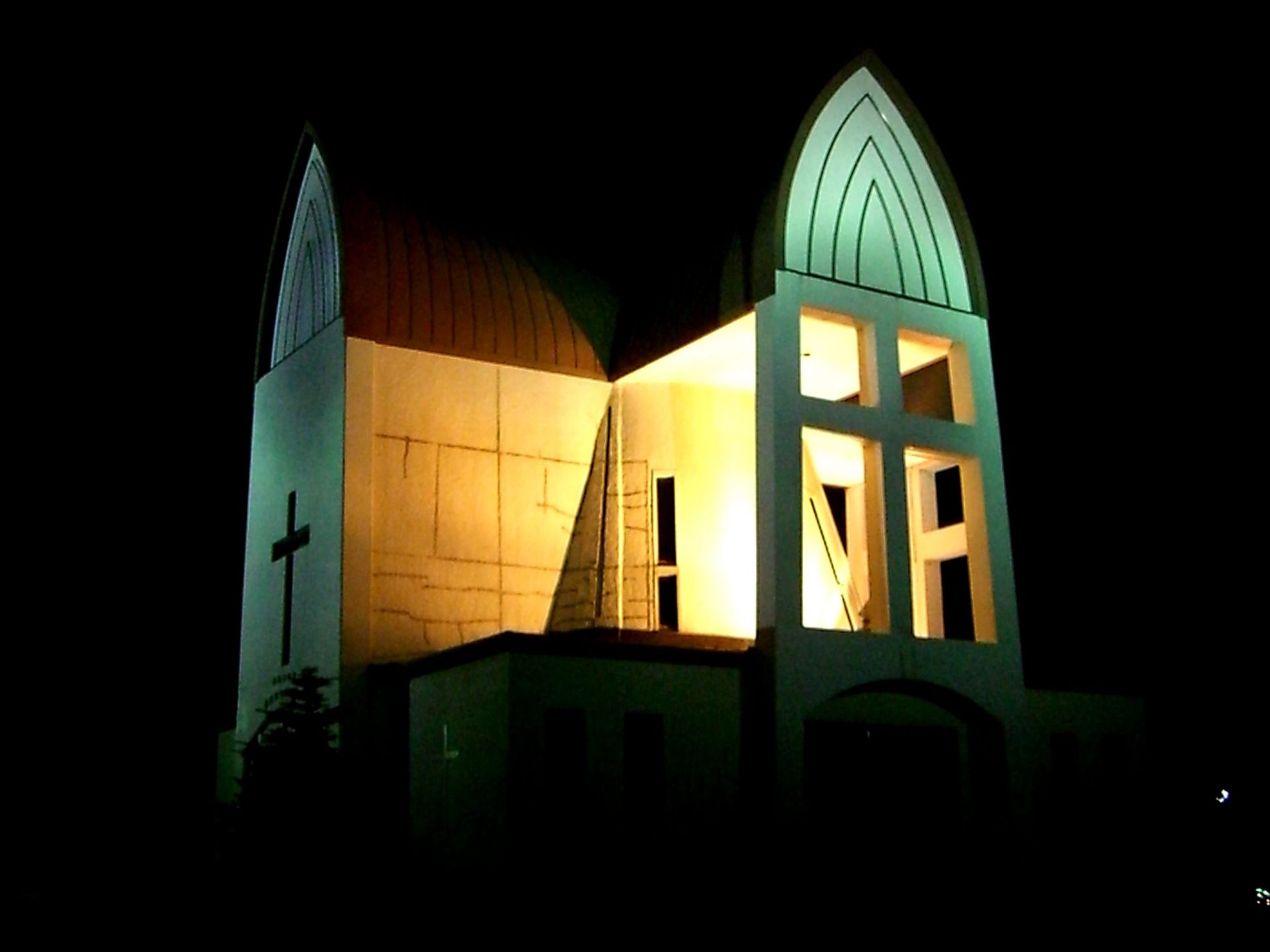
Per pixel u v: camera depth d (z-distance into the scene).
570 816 21.61
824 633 24.23
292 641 29.03
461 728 23.08
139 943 23.36
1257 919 25.17
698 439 29.34
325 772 24.59
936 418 28.12
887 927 23.36
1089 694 27.98
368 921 23.12
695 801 22.75
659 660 23.03
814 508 28.47
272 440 32.00
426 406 28.53
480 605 28.05
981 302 28.12
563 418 30.00
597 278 32.62
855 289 26.33
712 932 22.05
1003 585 26.81
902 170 27.59
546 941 20.72
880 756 25.20
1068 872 26.25
